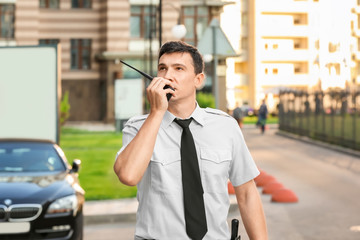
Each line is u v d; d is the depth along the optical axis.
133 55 44.69
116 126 32.91
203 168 2.73
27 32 45.09
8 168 8.59
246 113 59.66
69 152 21.67
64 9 45.94
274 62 72.06
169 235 2.68
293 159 19.77
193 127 2.78
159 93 2.58
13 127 13.45
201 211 2.68
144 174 2.74
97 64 46.12
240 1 72.12
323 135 26.09
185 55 2.76
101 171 16.06
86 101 46.09
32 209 7.48
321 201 11.62
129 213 9.73
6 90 13.41
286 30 71.56
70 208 7.67
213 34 12.31
